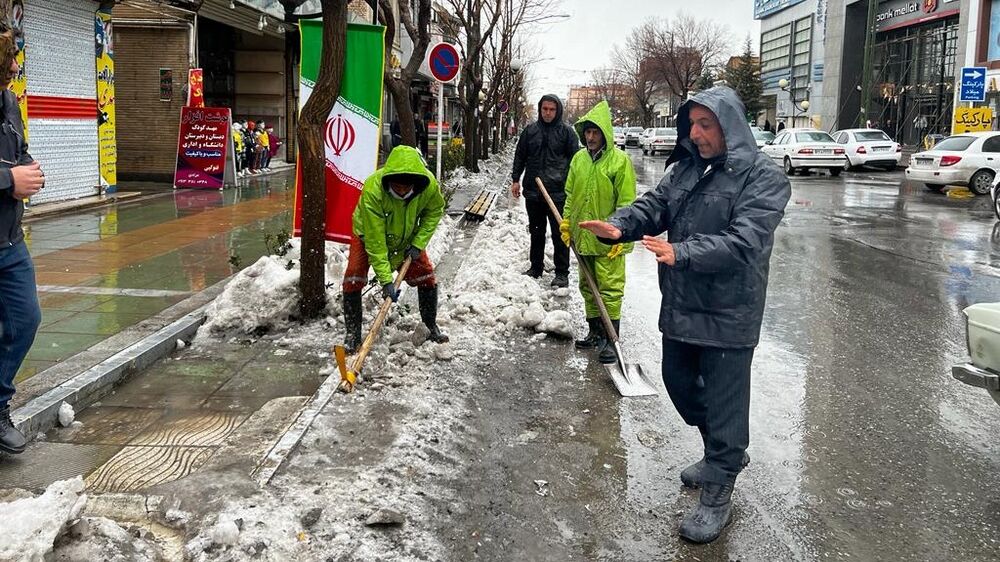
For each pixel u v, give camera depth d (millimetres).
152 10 15508
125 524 3326
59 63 12047
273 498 3512
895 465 4297
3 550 2639
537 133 8344
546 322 6484
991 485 4070
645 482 4066
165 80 16828
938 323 7273
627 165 5906
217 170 15742
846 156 28172
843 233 13000
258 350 5770
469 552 3344
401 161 5156
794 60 64312
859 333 6949
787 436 4684
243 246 9359
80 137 12742
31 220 11109
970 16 33844
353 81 6566
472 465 4164
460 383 5348
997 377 4000
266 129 21531
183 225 10938
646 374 5789
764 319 7434
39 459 3982
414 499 3707
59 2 11930
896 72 49406
